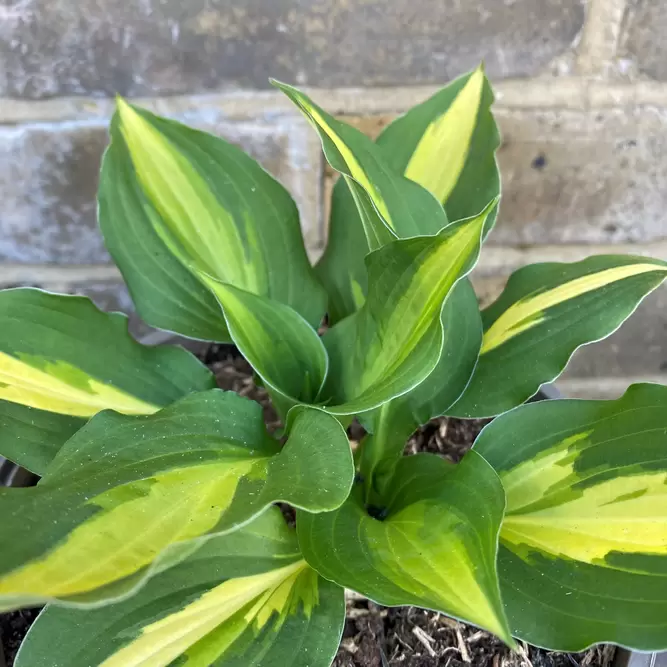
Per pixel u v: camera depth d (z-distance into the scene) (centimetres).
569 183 31
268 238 24
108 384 21
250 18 26
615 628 16
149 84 27
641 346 36
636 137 29
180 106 28
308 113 18
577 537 18
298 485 14
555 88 28
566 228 32
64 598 11
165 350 23
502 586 17
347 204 24
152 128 23
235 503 14
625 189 31
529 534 18
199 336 23
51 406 20
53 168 29
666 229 32
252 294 19
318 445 15
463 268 14
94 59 27
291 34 26
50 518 12
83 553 12
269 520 19
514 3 26
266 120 29
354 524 17
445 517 16
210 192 23
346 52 27
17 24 25
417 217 20
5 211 30
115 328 22
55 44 26
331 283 25
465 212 23
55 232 31
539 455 19
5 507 13
